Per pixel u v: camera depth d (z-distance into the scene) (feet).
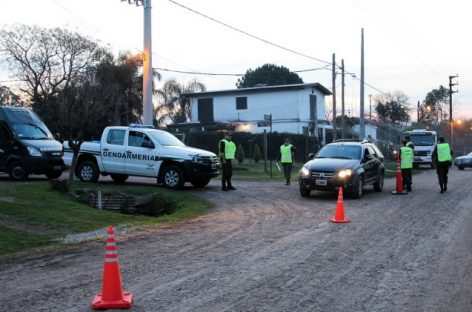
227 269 24.63
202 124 152.35
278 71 218.18
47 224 35.81
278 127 153.28
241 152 109.60
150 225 38.22
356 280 22.57
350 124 204.64
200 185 61.26
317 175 52.29
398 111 285.43
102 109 68.95
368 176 56.59
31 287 21.97
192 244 30.94
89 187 54.03
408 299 19.93
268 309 18.84
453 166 146.82
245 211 44.75
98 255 28.32
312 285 21.84
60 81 111.75
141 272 24.21
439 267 24.73
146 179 66.44
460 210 44.06
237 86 228.43
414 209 44.96
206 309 18.86
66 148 64.08
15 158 56.54
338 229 35.37
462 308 18.88
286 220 39.68
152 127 62.03
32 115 61.16
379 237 32.32
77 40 117.80
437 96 322.55
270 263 25.76
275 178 76.74
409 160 59.52
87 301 20.01
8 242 30.53
